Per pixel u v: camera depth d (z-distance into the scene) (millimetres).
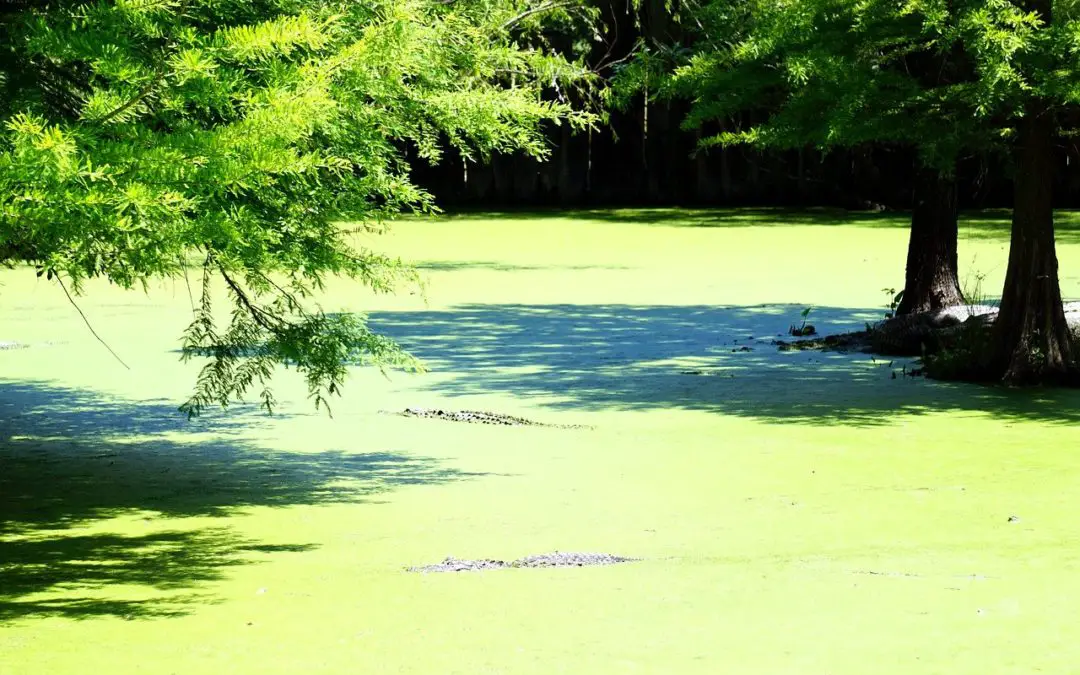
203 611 8344
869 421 14844
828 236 40844
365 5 10492
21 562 9594
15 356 19188
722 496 11547
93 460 13109
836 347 20281
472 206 55906
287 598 8617
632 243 39125
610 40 39531
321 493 11781
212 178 8305
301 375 17922
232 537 10328
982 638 7613
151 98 8656
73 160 7625
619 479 12227
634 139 57156
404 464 12945
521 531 10438
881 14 16219
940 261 20641
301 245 10648
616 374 18062
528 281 29734
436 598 8578
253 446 13797
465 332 22031
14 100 9445
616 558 9594
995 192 51406
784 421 14883
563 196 57469
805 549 9805
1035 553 9609
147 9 8500
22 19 9625
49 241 8461
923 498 11391
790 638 7648
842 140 16500
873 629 7797
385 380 17609
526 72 12859
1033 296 17297
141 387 16906
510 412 15508
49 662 7402
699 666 7172
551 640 7660
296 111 8469
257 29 8445
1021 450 13312
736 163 56219
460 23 11281
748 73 17531
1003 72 14766
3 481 12234
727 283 29391
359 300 26188
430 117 11102
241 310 11930
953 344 18562
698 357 19531
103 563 9578
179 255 9094
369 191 10836
